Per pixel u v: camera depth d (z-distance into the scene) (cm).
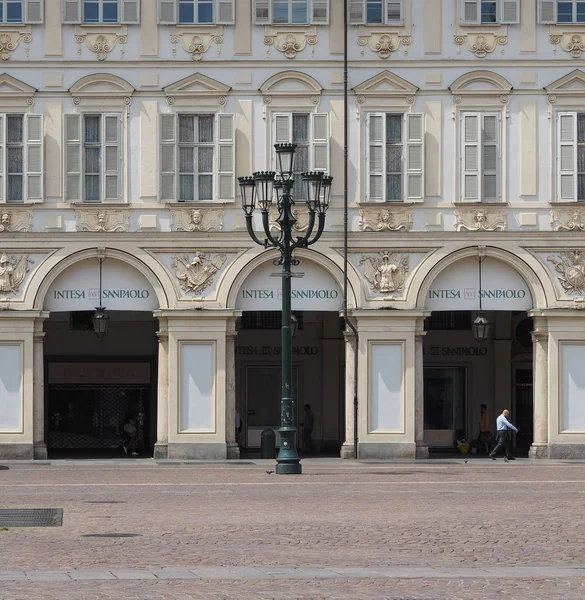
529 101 5188
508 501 3325
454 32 5191
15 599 1756
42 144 5122
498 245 5159
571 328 5166
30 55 5147
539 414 5200
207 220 5138
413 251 5156
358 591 1855
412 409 5147
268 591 1852
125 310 5159
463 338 6122
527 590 1875
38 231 5122
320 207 4441
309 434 5978
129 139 5147
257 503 3266
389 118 5191
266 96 5162
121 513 3005
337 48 5172
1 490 3647
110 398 6050
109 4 5169
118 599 1770
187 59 5159
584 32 5203
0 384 5094
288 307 4409
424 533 2608
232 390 5150
